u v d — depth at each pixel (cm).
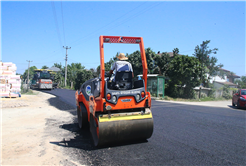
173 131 664
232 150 486
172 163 411
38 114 1041
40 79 3178
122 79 554
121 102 503
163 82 2405
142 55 542
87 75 3672
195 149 493
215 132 653
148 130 523
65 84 4353
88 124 701
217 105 1756
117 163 415
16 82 1677
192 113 1052
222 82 4675
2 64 1645
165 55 2891
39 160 437
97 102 500
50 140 589
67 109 1225
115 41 525
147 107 540
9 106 1249
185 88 2597
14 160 438
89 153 477
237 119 891
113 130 484
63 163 420
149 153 468
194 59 2527
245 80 5972
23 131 694
